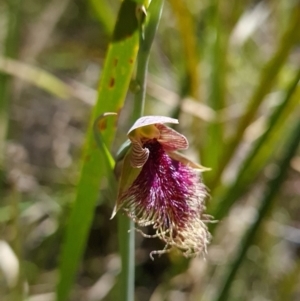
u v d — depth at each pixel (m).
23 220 0.20
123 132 0.23
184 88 0.18
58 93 0.20
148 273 0.20
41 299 0.18
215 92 0.18
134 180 0.10
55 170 0.23
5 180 0.20
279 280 0.20
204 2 0.21
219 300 0.15
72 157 0.23
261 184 0.20
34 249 0.20
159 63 0.24
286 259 0.21
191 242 0.10
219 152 0.17
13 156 0.21
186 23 0.16
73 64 0.27
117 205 0.10
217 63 0.18
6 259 0.15
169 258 0.19
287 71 0.20
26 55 0.24
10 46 0.20
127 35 0.10
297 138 0.15
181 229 0.10
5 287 0.17
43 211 0.20
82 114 0.24
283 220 0.22
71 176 0.21
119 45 0.10
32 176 0.22
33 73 0.19
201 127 0.19
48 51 0.25
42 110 0.25
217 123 0.17
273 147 0.17
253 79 0.22
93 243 0.21
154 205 0.10
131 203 0.10
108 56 0.10
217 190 0.17
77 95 0.20
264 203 0.15
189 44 0.16
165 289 0.18
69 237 0.13
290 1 0.22
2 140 0.20
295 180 0.22
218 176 0.16
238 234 0.19
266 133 0.15
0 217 0.19
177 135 0.10
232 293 0.19
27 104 0.25
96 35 0.27
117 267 0.19
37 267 0.19
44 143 0.24
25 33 0.25
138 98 0.10
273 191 0.15
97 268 0.20
